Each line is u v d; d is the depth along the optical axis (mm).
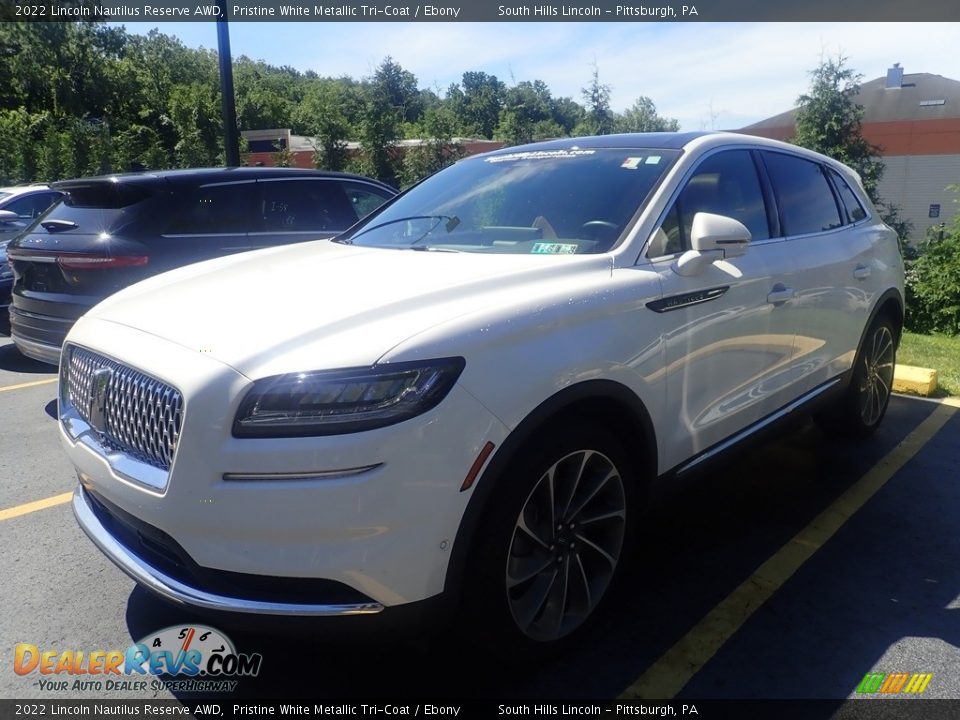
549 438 2387
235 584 2102
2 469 4461
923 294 10211
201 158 28547
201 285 2795
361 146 20672
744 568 3291
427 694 2486
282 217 6324
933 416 5414
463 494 2135
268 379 2029
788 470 4422
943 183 25953
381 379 2033
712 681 2541
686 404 2965
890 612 2951
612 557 2785
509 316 2324
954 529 3658
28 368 7145
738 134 3785
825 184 4371
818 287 3820
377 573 2051
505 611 2334
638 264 2859
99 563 3342
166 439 2148
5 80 47656
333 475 1985
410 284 2516
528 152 3852
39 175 25406
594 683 2537
